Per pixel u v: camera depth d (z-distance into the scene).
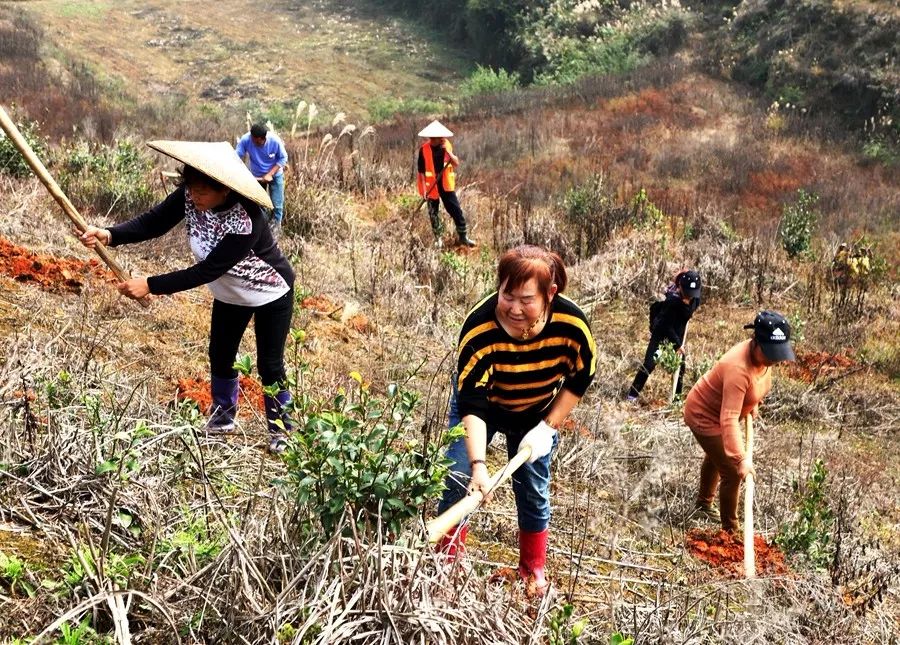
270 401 4.60
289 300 4.61
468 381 3.60
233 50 40.06
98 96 29.70
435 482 3.20
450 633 2.97
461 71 40.09
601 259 11.64
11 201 8.20
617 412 7.30
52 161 11.52
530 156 21.86
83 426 4.02
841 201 18.31
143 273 7.41
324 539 3.26
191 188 4.14
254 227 4.32
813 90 26.16
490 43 40.19
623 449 6.27
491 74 36.84
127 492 3.64
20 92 26.81
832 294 11.85
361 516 3.25
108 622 3.05
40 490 3.59
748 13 31.19
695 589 4.44
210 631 3.04
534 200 16.58
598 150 22.14
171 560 3.35
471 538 4.56
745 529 4.81
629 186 18.84
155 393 4.97
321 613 2.92
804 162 21.19
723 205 17.16
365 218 12.72
